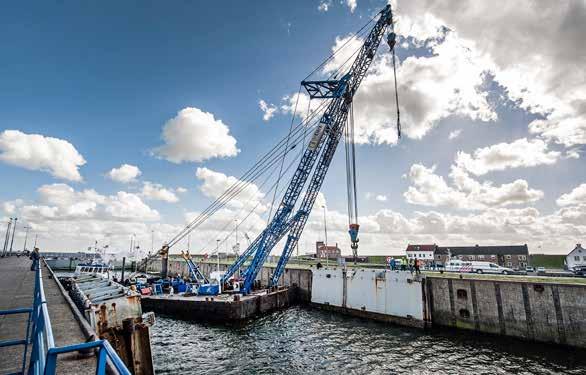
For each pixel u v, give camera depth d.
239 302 38.06
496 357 26.02
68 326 9.69
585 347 26.86
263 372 23.06
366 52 42.09
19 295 15.97
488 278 35.53
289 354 26.83
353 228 37.81
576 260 84.44
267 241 47.62
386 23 41.75
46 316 4.72
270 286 51.97
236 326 36.00
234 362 24.97
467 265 51.38
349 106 42.66
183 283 49.03
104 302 14.45
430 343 29.80
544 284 29.73
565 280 32.66
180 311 40.25
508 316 31.38
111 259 115.81
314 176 45.81
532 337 29.62
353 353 27.03
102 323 14.02
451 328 34.78
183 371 23.12
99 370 3.56
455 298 35.19
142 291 45.59
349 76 42.12
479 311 33.28
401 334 32.94
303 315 42.62
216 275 49.09
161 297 42.94
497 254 90.81
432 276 37.59
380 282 40.59
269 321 38.75
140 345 14.57
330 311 45.34
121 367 3.29
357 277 43.41
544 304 29.48
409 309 37.00
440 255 97.56
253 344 29.56
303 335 32.59
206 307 38.69
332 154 44.75
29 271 30.64
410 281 37.69
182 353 27.00
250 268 46.66
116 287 19.00
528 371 23.25
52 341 3.85
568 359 25.47
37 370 4.64
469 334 32.69
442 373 22.91
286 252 49.88
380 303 39.91
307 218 47.94
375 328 35.56
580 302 27.66
